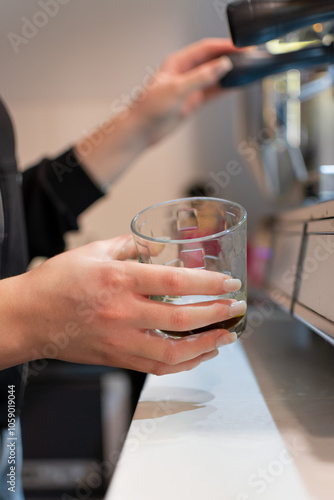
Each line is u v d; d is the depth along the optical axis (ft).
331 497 0.84
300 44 2.33
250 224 5.44
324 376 1.59
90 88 5.65
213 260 1.35
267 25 1.68
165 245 1.34
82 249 1.44
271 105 3.04
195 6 5.53
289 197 3.38
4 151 2.20
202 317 1.29
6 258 2.08
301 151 2.88
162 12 5.56
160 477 0.93
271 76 2.68
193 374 1.68
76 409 4.23
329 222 1.49
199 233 1.50
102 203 5.66
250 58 2.55
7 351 1.36
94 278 1.30
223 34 5.52
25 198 3.04
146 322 1.29
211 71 2.68
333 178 2.50
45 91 5.67
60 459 4.18
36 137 5.69
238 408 1.31
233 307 1.33
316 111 2.74
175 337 1.36
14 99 5.67
